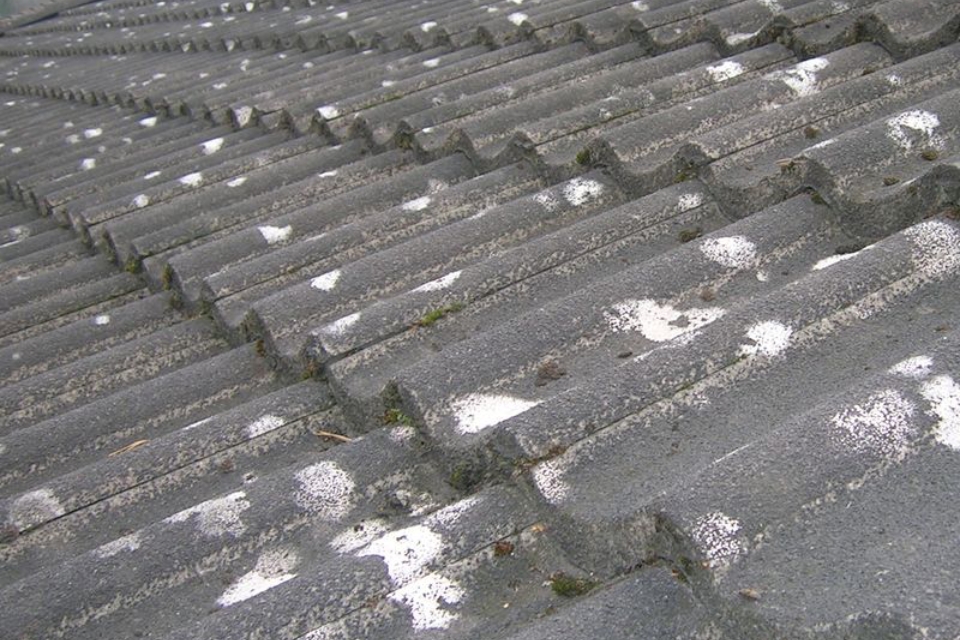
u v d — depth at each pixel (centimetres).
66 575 190
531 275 252
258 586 186
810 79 317
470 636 163
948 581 128
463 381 209
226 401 258
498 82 425
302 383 242
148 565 192
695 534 143
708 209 265
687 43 396
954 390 158
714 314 217
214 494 218
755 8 388
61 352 311
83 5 1488
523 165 328
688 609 147
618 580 162
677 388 185
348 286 269
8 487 242
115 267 375
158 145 532
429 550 175
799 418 159
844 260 206
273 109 480
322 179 371
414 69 481
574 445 179
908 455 152
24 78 1008
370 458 208
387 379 228
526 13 495
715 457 171
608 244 258
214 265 319
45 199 470
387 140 395
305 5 845
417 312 243
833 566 137
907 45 321
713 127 302
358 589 169
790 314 194
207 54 780
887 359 184
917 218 222
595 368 208
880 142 244
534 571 173
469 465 195
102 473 222
